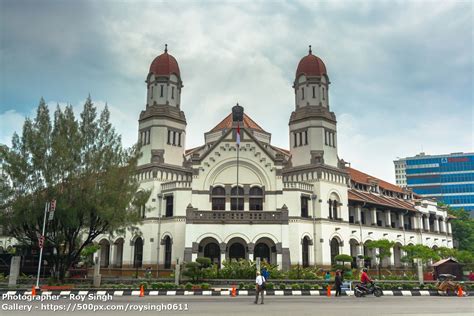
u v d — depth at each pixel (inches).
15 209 1478.8
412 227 2972.4
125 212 1565.0
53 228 1556.3
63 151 1504.7
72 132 1574.8
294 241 2069.4
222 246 1883.6
